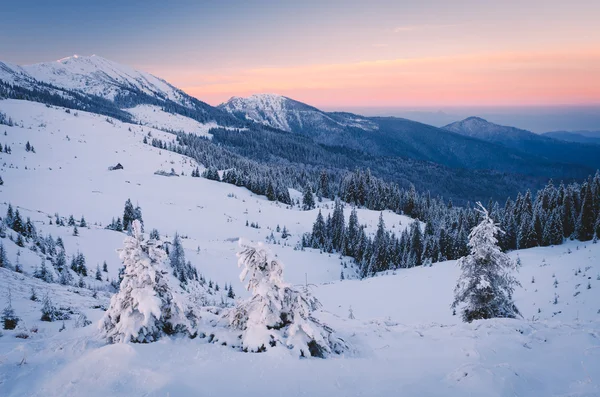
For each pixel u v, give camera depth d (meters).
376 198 127.56
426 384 6.96
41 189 100.25
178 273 48.72
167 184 134.12
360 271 71.12
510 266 15.79
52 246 40.94
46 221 65.94
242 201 125.56
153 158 183.50
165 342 8.38
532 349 9.11
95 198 100.75
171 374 6.56
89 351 7.94
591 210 58.19
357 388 6.81
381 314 32.72
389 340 10.57
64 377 6.47
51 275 30.14
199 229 89.69
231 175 156.00
